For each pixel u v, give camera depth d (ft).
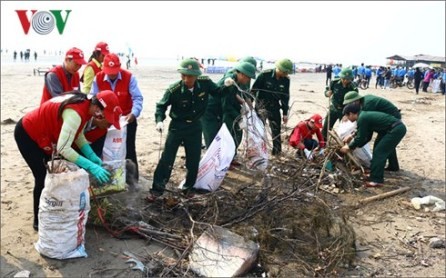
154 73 117.19
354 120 19.06
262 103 20.16
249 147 17.84
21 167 21.49
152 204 15.93
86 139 13.62
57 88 14.73
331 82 24.12
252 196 15.24
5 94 50.93
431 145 29.07
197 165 16.40
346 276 12.16
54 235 12.20
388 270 12.57
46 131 12.47
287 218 13.78
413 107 52.54
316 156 19.33
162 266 12.07
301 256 12.76
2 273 11.72
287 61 21.25
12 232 14.12
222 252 11.96
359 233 14.80
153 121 34.60
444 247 14.02
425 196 18.61
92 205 13.96
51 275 11.69
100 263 12.30
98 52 17.10
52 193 11.85
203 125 20.04
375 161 19.33
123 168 13.94
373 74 160.56
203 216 14.35
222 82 18.52
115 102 12.18
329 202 16.55
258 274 11.89
